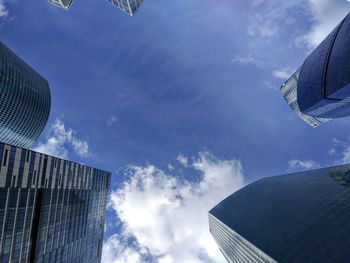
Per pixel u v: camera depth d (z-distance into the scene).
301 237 62.84
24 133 141.00
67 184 71.31
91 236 92.75
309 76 114.31
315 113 118.44
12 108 126.31
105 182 108.81
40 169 57.22
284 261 57.94
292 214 79.69
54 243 64.12
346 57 84.56
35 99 144.50
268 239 73.88
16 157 48.56
